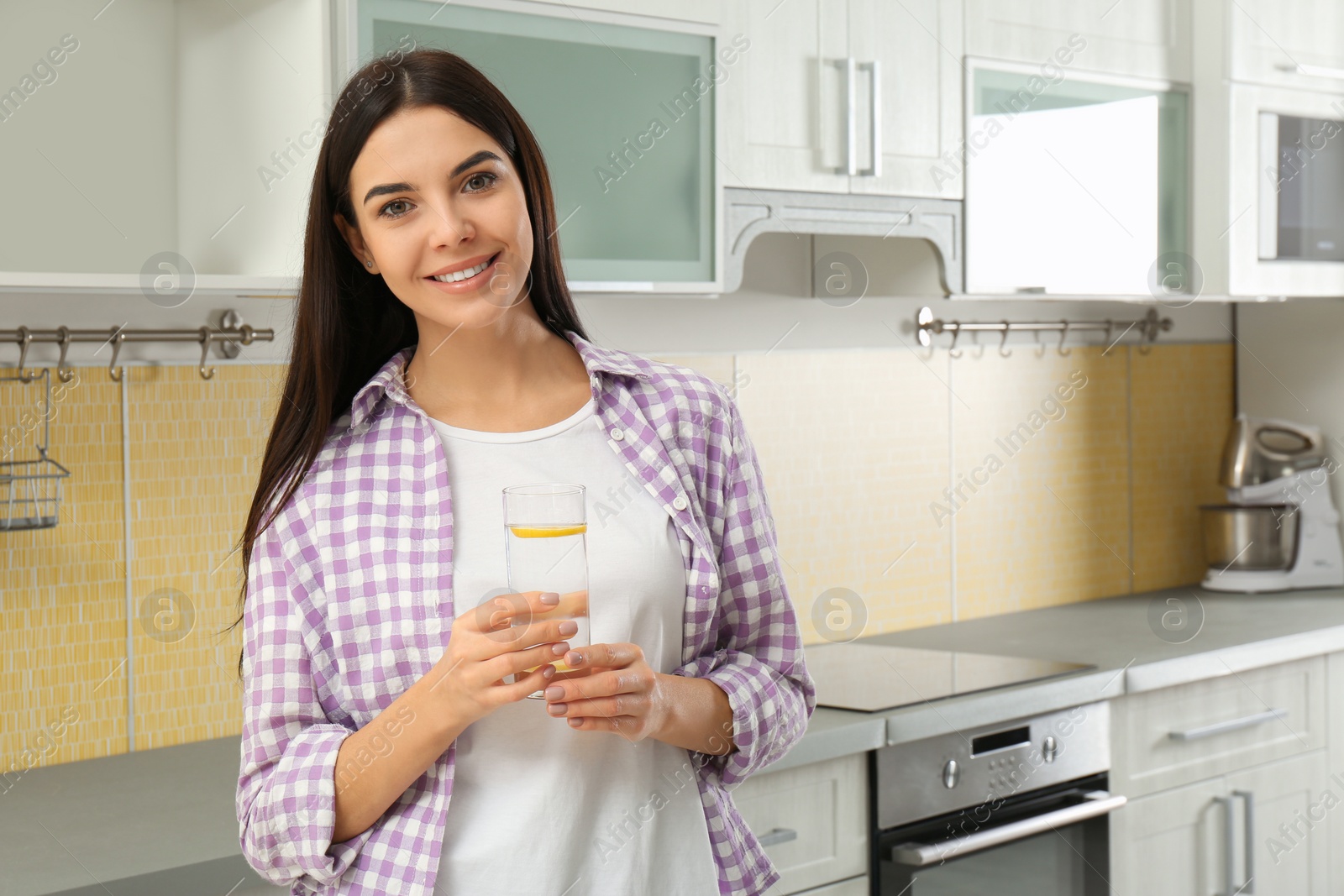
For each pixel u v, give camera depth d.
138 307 1.93
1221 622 2.86
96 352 1.89
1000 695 2.23
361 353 1.13
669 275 2.09
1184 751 2.55
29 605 1.86
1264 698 2.70
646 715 0.98
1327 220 3.02
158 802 1.72
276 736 1.02
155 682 1.97
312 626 1.03
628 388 1.14
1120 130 2.72
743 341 2.57
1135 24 2.74
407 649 1.03
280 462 1.08
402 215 1.01
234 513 2.03
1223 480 3.29
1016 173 2.55
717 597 1.11
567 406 1.12
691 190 2.11
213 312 1.99
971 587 2.96
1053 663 2.46
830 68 2.26
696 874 1.09
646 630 1.08
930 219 2.43
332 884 1.02
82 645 1.91
